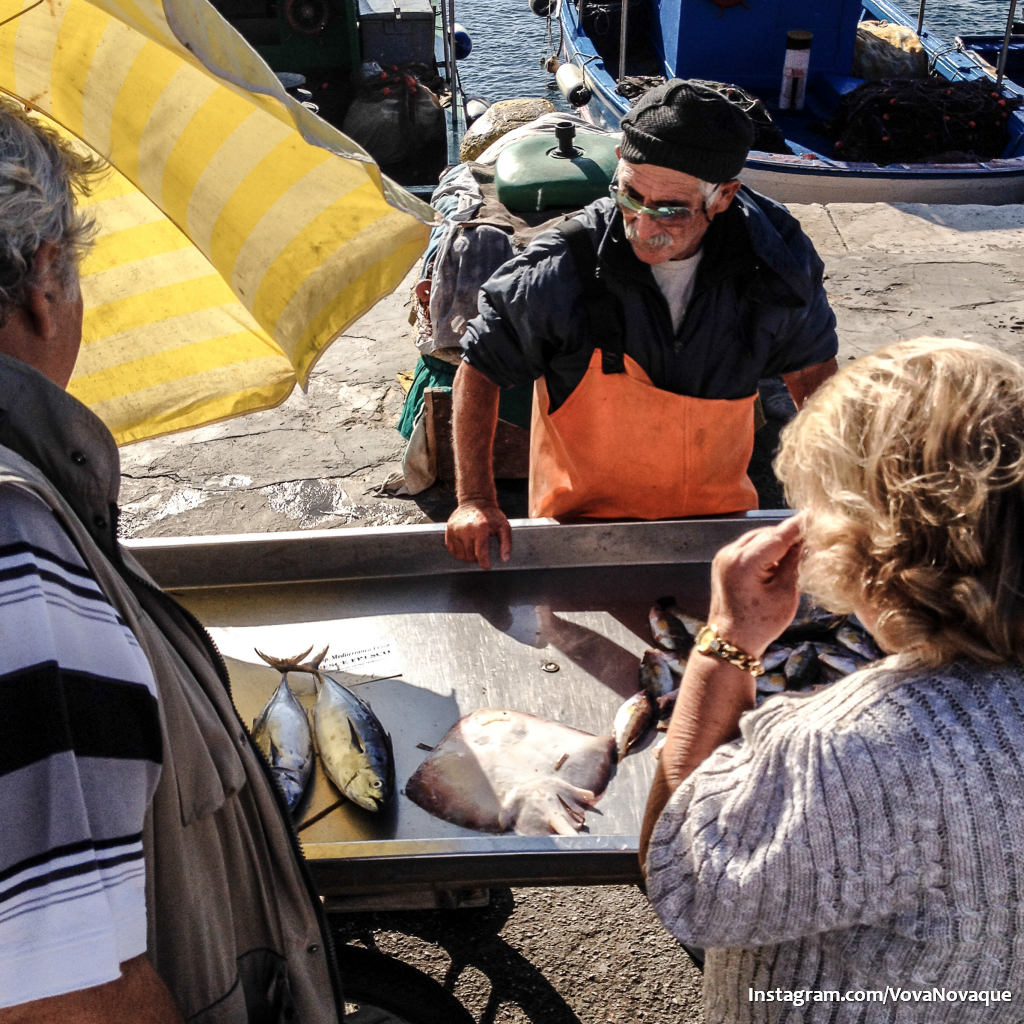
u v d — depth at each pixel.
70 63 1.81
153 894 1.16
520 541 2.37
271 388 2.32
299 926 1.40
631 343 2.31
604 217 2.27
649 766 1.87
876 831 0.99
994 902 0.98
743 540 1.26
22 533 0.93
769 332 2.31
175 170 1.89
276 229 1.91
